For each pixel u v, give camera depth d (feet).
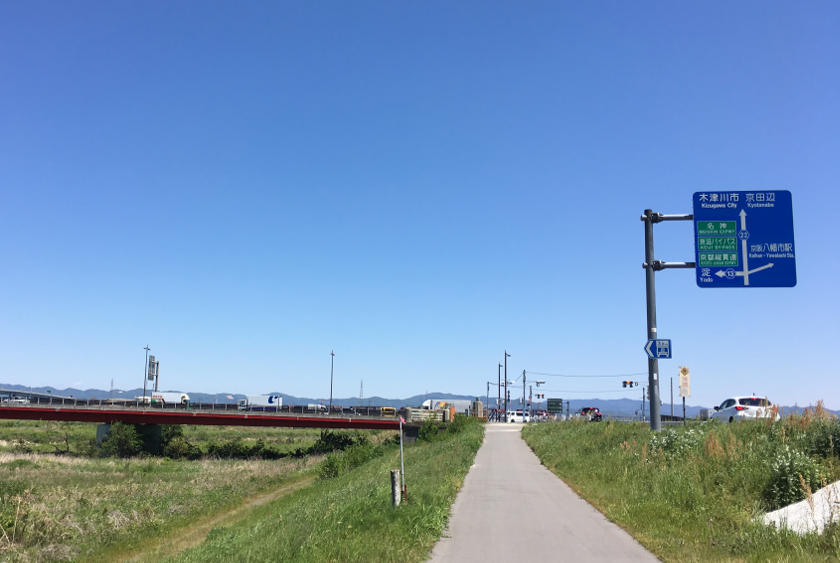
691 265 75.31
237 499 104.88
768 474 44.60
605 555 32.86
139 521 78.43
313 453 224.94
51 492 98.78
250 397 360.28
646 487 51.29
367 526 36.88
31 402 236.43
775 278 64.80
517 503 50.65
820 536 31.58
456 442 120.16
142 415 231.71
